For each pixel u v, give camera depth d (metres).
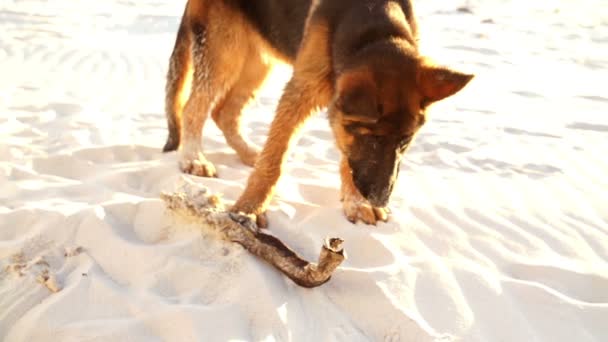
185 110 1.98
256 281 1.51
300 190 1.85
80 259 1.58
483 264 1.62
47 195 1.75
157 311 1.46
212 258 1.57
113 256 1.58
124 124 2.26
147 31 4.24
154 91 2.68
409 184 1.93
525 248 1.67
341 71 1.62
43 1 4.97
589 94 2.90
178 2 5.57
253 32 2.00
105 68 3.03
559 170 2.04
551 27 4.78
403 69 1.55
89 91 2.61
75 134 2.09
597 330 1.48
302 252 1.63
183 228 1.63
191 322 1.44
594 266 1.62
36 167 1.89
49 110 2.31
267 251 1.55
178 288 1.53
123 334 1.44
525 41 4.23
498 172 2.03
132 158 1.99
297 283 1.53
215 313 1.46
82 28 4.09
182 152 1.94
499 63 3.55
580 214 1.81
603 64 3.58
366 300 1.52
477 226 1.73
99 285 1.52
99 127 2.18
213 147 2.13
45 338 1.45
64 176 1.88
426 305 1.52
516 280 1.56
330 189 1.84
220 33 1.98
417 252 1.64
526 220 1.77
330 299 1.53
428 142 2.24
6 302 1.51
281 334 1.45
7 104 2.34
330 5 1.72
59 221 1.63
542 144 2.25
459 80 1.51
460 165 2.07
